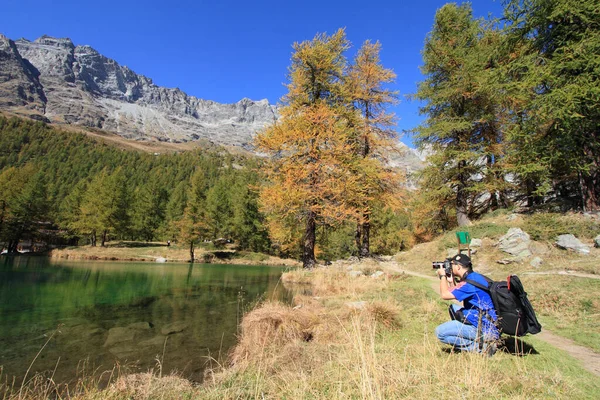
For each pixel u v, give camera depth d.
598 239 9.85
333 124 14.97
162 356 5.04
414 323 5.36
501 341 3.62
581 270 8.18
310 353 4.15
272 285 14.07
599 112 10.97
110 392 3.13
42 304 9.11
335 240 46.94
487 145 16.73
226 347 5.54
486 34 17.06
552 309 6.00
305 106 16.11
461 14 16.80
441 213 22.12
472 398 2.47
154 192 70.38
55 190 73.25
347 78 17.31
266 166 15.02
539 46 12.76
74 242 58.09
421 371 3.04
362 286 9.83
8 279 14.79
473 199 20.17
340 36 16.44
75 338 5.88
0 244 46.03
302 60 15.97
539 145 12.85
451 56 16.69
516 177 17.17
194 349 5.41
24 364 4.59
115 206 49.38
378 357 3.55
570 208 13.45
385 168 17.19
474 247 12.95
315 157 14.51
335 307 7.09
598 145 11.64
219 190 57.16
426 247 17.33
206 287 13.45
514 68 12.45
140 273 20.56
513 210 16.06
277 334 5.01
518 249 11.23
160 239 62.94
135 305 9.19
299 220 16.12
